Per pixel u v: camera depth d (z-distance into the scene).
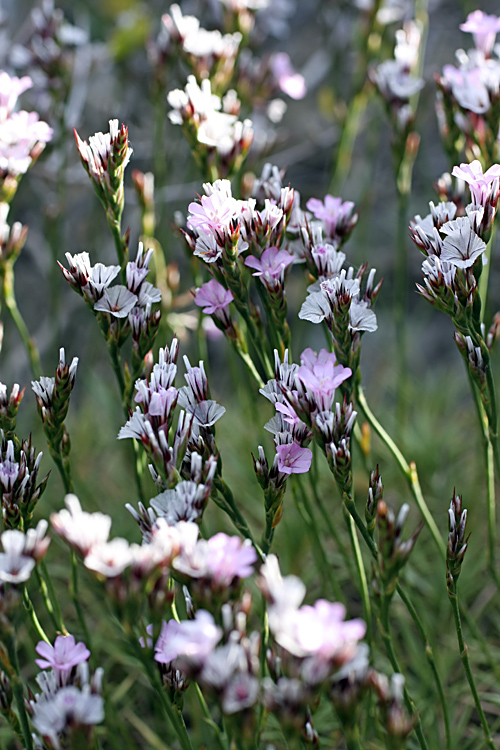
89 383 0.94
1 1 1.06
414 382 0.98
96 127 1.09
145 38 0.92
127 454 0.80
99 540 0.55
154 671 0.57
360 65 0.80
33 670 0.70
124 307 0.61
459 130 0.68
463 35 1.13
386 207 1.20
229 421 0.88
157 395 0.58
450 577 0.60
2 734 0.66
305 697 0.54
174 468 0.58
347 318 0.60
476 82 0.66
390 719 0.55
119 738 0.69
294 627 0.54
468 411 0.91
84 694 0.55
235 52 0.73
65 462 0.62
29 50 0.77
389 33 0.90
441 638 0.72
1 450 0.60
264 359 0.63
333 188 0.83
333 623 0.54
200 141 0.65
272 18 0.90
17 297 1.19
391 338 1.10
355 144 1.24
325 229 0.64
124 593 0.55
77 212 1.08
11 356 1.01
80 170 0.94
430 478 0.78
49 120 0.78
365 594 0.63
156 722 0.69
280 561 0.74
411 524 0.76
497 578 0.66
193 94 0.66
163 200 0.79
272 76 0.78
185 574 0.56
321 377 0.59
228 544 0.56
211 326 0.74
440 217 0.61
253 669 0.54
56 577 0.75
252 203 0.61
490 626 0.72
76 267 0.61
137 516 0.58
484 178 0.60
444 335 1.17
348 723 0.55
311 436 0.60
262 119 0.85
